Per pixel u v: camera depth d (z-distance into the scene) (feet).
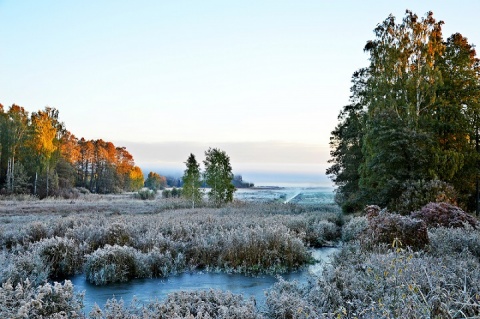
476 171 76.64
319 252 46.14
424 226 32.55
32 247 36.14
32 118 171.01
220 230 48.19
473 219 44.11
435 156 67.82
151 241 41.04
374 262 22.31
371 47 89.71
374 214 43.01
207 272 35.40
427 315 12.68
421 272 18.25
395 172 66.69
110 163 284.61
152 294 27.66
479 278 19.25
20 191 160.86
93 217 65.98
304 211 92.38
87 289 28.89
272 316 19.29
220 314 18.72
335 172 116.06
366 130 82.99
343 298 19.67
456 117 79.87
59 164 211.82
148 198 185.37
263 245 38.22
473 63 89.35
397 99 80.74
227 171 113.91
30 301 17.89
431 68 78.02
